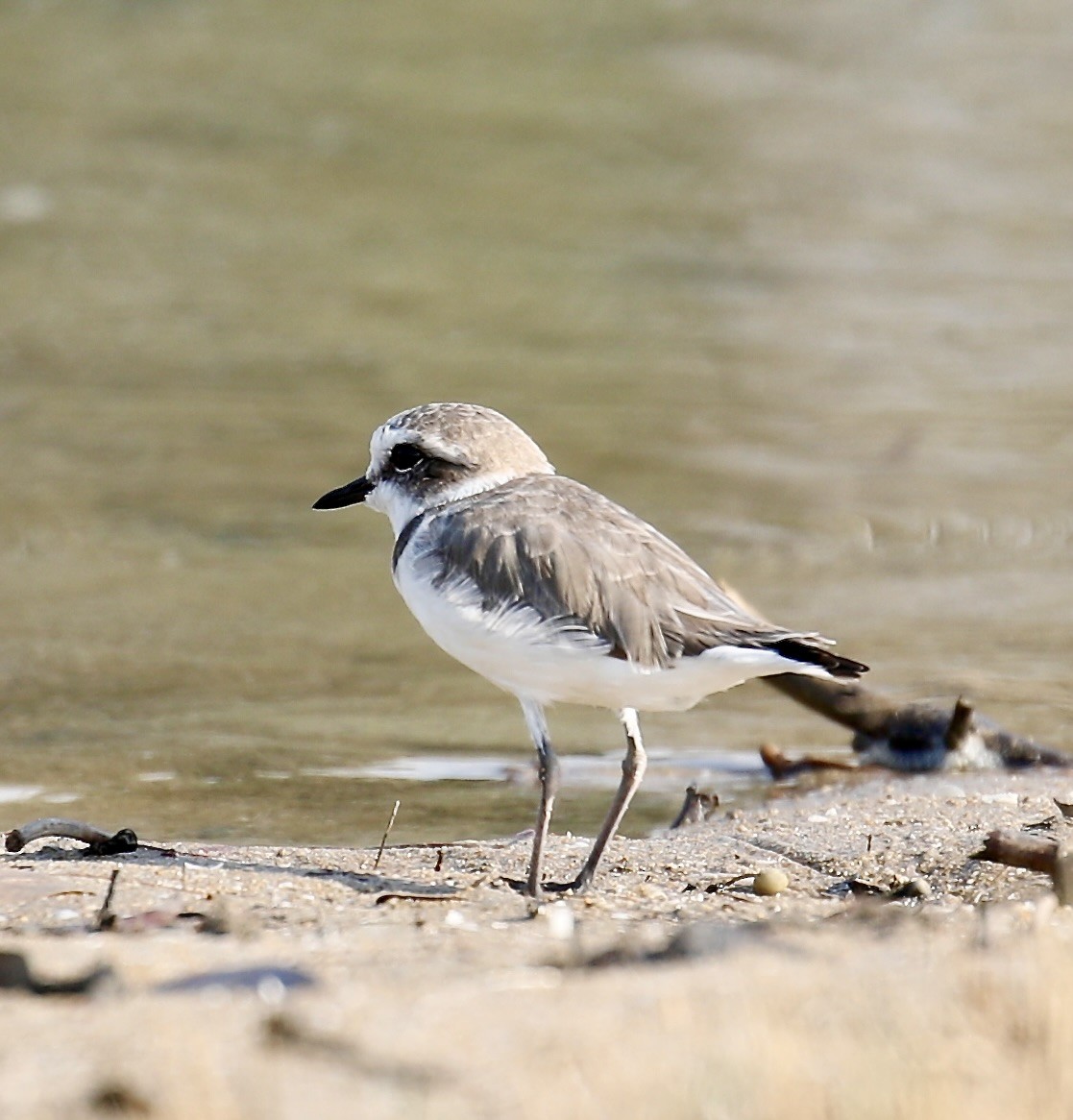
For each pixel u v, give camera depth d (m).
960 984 5.95
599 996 5.87
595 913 7.63
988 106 34.03
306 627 14.07
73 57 35.12
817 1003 5.80
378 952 6.62
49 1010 5.77
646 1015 5.66
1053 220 28.02
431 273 25.38
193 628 13.97
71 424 19.16
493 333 22.81
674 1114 4.96
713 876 8.58
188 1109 4.95
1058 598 14.64
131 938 6.85
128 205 27.84
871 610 14.29
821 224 27.75
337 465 18.17
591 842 9.33
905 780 10.77
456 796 10.59
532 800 10.54
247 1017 5.70
